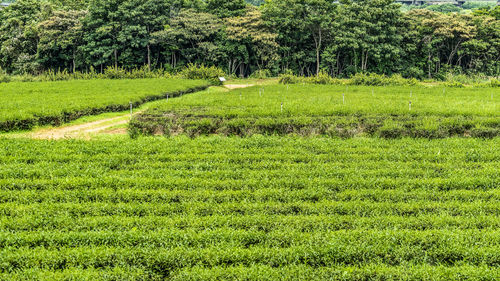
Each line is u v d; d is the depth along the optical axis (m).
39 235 11.54
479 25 77.88
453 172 17.27
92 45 71.50
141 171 17.11
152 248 11.13
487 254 10.80
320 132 25.42
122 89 44.25
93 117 31.19
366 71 75.94
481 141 23.19
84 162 18.48
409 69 78.12
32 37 72.81
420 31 78.12
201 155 19.48
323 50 80.31
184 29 72.75
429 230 11.98
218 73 62.38
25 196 14.16
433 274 10.02
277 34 72.88
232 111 28.53
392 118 27.47
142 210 13.51
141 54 77.06
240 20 74.25
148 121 25.98
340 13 74.25
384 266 10.47
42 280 9.66
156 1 74.50
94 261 10.52
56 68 78.81
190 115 28.08
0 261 10.38
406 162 18.72
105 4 71.62
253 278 9.80
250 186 15.71
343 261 10.80
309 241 11.32
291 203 13.97
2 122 25.17
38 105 30.28
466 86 56.56
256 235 11.76
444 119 26.42
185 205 13.80
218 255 10.77
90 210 13.36
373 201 14.41
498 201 14.19
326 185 15.64
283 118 26.67
